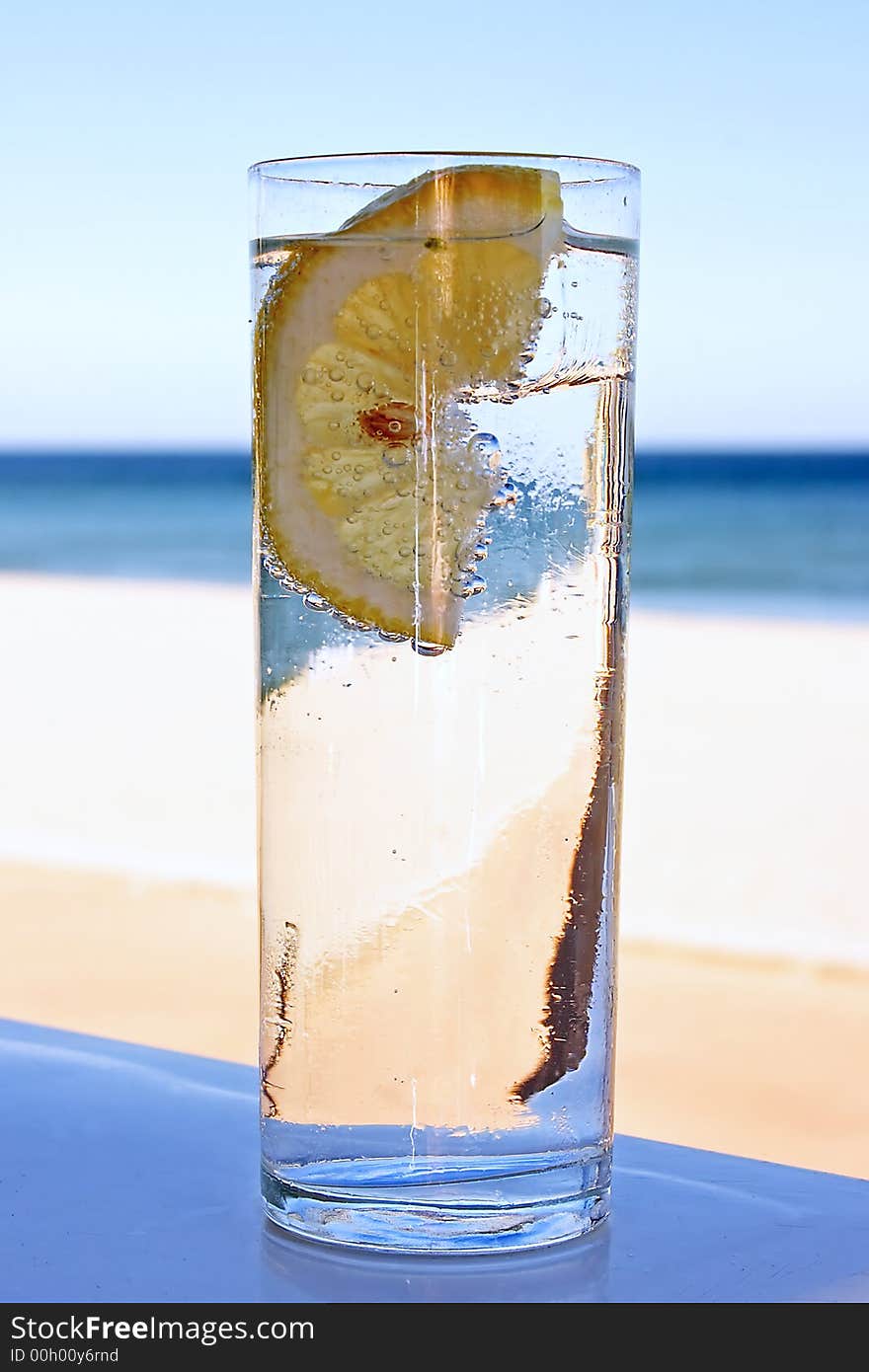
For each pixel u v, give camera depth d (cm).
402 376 39
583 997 40
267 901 41
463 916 39
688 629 595
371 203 39
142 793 352
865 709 437
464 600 39
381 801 39
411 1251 39
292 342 39
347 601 39
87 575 780
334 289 39
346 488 39
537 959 39
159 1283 38
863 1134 158
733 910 260
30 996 205
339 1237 40
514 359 39
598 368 40
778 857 295
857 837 308
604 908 40
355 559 39
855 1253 40
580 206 39
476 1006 39
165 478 1155
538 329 39
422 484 39
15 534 930
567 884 40
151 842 306
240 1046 180
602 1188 41
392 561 39
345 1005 39
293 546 39
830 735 403
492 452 39
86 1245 40
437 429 39
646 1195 42
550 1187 40
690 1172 43
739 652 537
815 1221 41
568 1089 40
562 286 39
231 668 511
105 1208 41
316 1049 40
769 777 361
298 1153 40
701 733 409
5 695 475
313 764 39
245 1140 44
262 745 41
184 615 637
